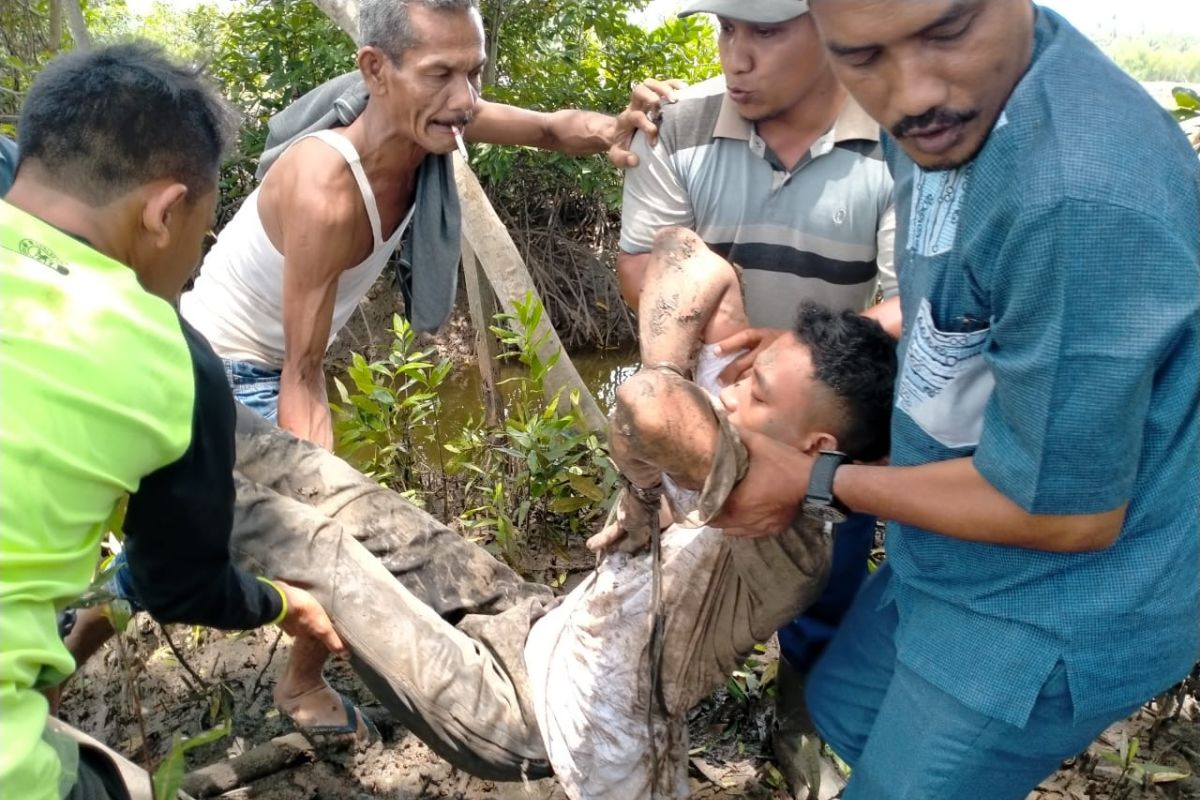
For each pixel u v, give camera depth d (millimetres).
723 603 2053
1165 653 1796
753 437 1824
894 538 2006
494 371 5316
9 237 1507
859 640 2201
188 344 1690
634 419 1713
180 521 1737
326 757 2936
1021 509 1583
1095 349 1418
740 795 2822
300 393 2820
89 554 1593
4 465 1416
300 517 2314
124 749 3020
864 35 1375
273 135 3172
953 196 1659
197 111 1694
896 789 1935
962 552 1813
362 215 2799
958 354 1688
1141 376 1429
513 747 2299
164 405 1566
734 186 2641
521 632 2449
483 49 2725
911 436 1843
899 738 1942
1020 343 1503
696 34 8312
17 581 1461
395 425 4141
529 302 3947
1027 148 1443
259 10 8141
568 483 4000
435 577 2566
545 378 4172
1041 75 1452
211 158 1733
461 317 7984
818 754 2744
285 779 2873
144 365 1539
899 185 1946
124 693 3152
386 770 2916
